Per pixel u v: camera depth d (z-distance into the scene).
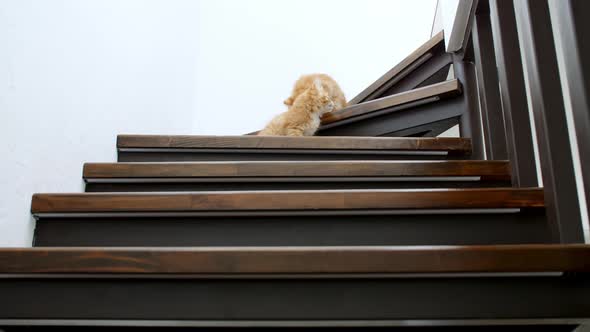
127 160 1.82
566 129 0.95
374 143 1.75
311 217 1.17
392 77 2.34
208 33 3.40
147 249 0.85
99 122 1.67
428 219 1.16
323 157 1.78
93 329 0.90
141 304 0.84
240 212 1.15
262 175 1.42
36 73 1.25
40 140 1.26
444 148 1.74
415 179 1.45
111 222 1.21
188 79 3.10
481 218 1.16
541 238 1.14
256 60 3.35
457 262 0.81
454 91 1.81
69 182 1.42
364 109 2.10
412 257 0.82
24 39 1.20
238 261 0.83
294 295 0.84
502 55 1.25
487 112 1.50
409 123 1.99
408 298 0.83
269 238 1.17
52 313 0.84
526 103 1.22
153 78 2.39
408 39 3.16
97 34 1.68
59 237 1.21
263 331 0.90
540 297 0.83
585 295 0.82
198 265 0.83
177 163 1.45
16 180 1.14
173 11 2.79
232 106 3.28
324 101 2.54
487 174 1.40
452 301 0.83
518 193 1.11
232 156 1.78
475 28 1.59
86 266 0.84
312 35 3.36
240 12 3.41
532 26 1.01
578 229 0.91
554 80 0.98
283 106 3.27
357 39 3.31
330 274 0.82
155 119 2.41
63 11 1.42
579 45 0.85
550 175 0.95
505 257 0.82
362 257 0.82
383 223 1.16
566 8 0.89
